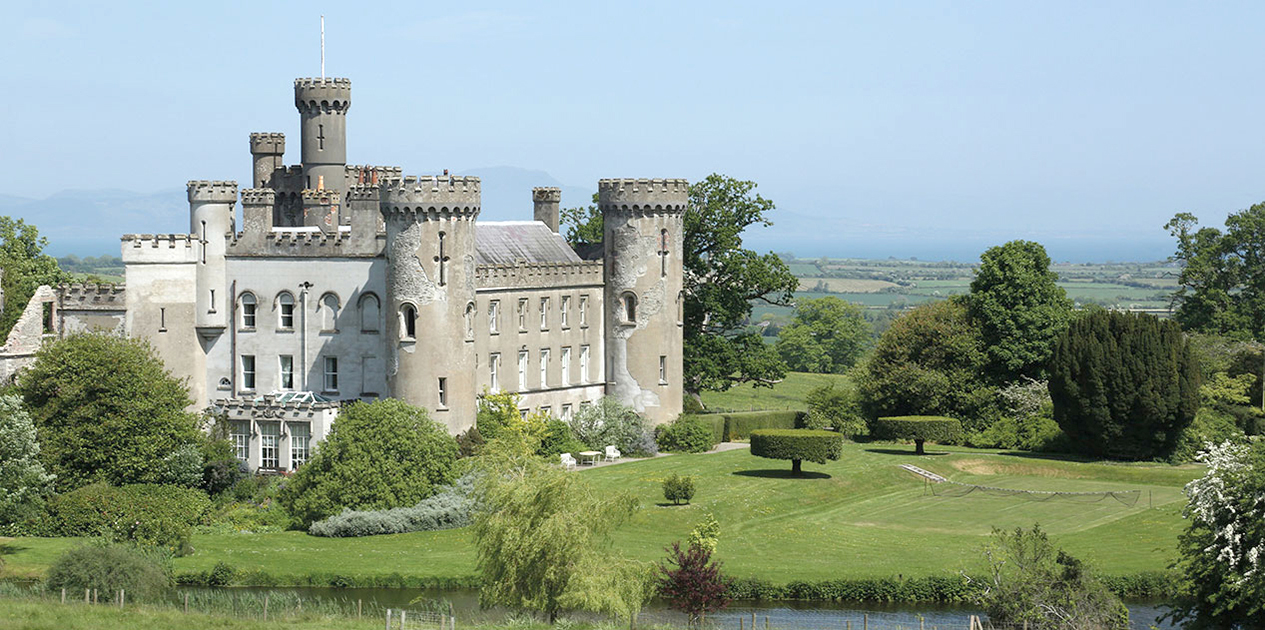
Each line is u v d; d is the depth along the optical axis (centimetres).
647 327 12544
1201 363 13112
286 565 8181
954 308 13488
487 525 6850
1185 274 15825
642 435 12031
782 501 10094
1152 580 7850
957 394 12888
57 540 8506
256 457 10806
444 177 11044
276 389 11575
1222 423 12262
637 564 6850
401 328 11081
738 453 12075
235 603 7219
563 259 12762
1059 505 10138
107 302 11475
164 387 10019
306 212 12600
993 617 6819
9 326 13162
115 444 9644
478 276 11450
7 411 8475
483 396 11438
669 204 12531
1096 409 11569
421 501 9438
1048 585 6794
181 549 8431
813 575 7988
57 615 6425
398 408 9700
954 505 10212
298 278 11525
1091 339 11669
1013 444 12444
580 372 12500
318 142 13575
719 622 7131
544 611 6800
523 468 6994
